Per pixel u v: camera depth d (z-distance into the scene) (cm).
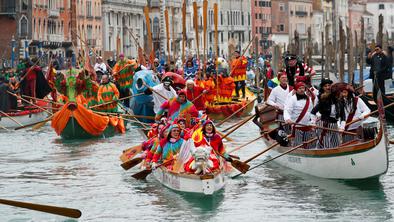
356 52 10369
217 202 3338
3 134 5762
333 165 3603
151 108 5841
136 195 3478
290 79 4041
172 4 19688
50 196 3519
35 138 5491
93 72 6050
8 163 4378
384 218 3061
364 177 3528
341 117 3572
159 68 7112
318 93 3719
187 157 3506
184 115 3881
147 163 3750
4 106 6234
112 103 5628
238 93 7381
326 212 3153
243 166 3706
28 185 3756
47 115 6506
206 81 6456
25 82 6519
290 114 3766
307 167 3759
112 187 3650
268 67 9475
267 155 4247
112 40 18212
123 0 18425
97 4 17450
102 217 3167
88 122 5303
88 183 3762
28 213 3250
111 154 4634
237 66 7294
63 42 15725
